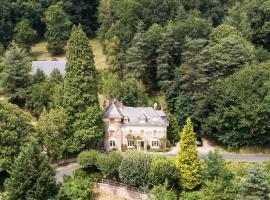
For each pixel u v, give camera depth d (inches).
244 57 4443.9
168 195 2664.9
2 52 5516.7
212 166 3211.1
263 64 4328.3
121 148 4037.9
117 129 4013.3
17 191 2588.6
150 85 4926.2
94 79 3929.6
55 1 6348.4
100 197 3331.7
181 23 5182.1
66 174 3531.0
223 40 4544.8
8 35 5994.1
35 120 4222.4
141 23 5118.1
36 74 4527.6
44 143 3659.0
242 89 3988.7
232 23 5359.3
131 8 5610.2
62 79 4429.1
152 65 4923.7
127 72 4847.4
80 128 3804.1
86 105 3850.9
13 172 2655.0
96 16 6456.7
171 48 4771.2
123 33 5418.3
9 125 3368.6
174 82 4574.3
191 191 3284.9
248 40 5206.7
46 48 6151.6
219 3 6215.6
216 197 2945.4
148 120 4042.8
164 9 5738.2
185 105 4377.5
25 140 3420.3
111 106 4092.0
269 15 5103.3
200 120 4224.9
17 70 4286.4
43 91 4215.1
